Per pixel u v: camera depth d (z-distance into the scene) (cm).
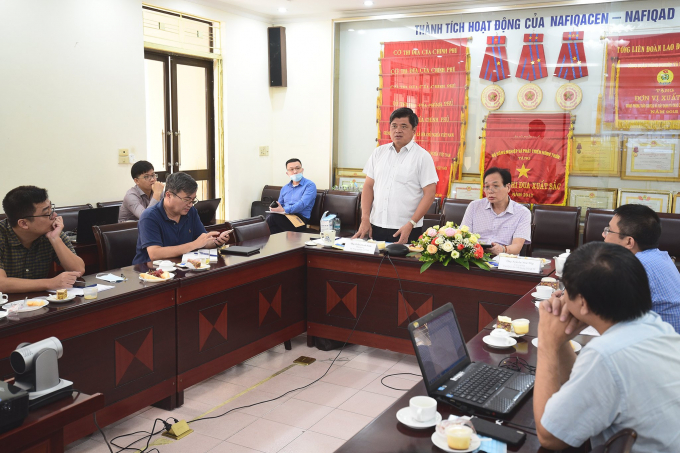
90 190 526
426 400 156
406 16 662
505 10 615
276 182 764
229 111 687
